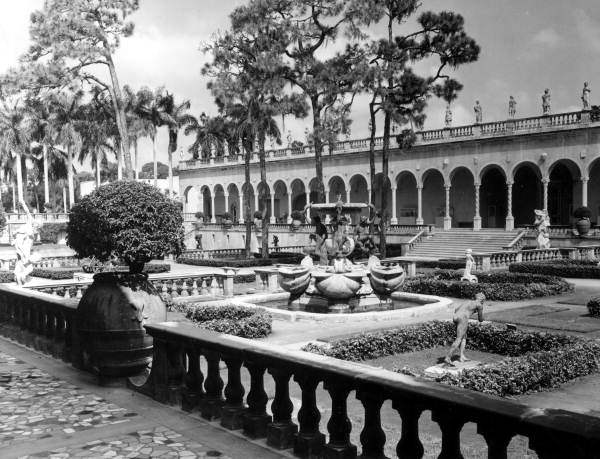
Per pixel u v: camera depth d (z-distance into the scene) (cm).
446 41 3803
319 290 1898
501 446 397
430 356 1351
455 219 5753
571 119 4556
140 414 716
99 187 983
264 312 1847
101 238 947
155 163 6303
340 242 2170
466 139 5162
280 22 3769
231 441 612
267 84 3794
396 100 3941
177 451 589
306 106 3856
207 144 6366
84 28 3709
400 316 1855
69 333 1039
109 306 852
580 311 1988
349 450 528
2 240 6794
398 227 5250
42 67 3666
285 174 6806
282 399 595
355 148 6091
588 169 4469
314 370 543
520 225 5306
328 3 3731
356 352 1312
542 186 5241
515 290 2309
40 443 620
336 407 530
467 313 1227
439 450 718
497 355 1373
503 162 4953
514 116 4934
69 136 6988
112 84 3962
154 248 959
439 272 2895
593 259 3731
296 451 566
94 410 738
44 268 3716
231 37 4022
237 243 6581
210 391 691
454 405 421
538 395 1040
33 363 1037
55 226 6900
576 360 1155
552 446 363
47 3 3719
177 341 730
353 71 3697
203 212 8312
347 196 6175
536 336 1324
